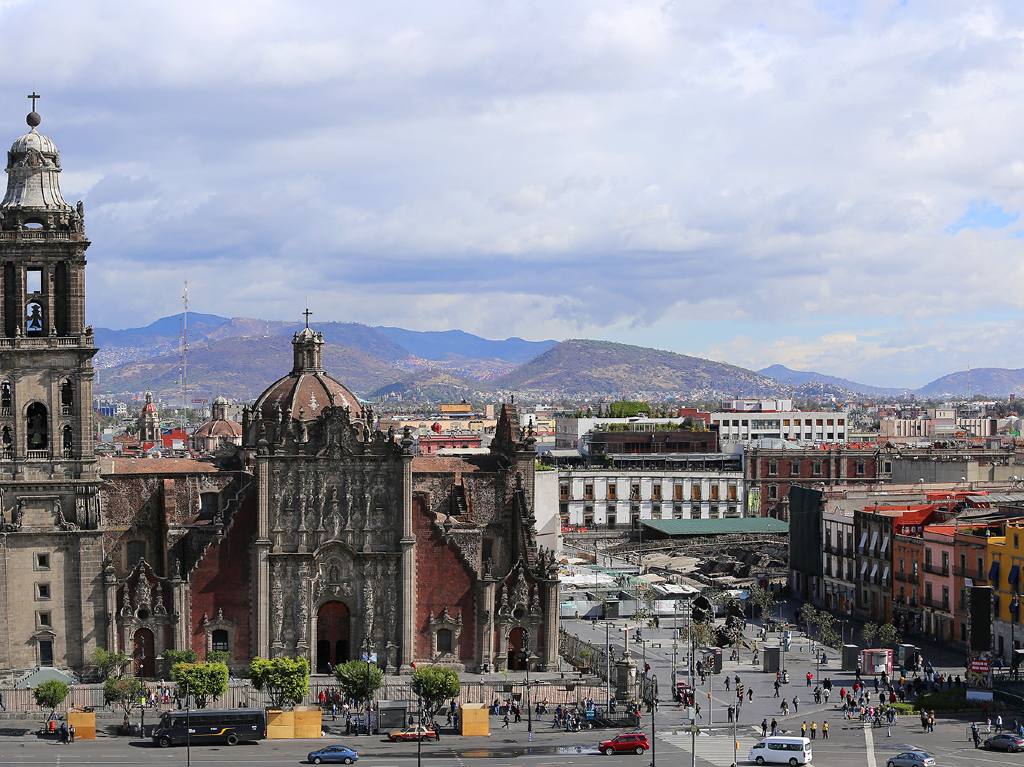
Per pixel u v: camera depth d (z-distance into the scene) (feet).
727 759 499.51
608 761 496.23
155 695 595.47
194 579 646.33
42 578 634.84
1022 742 509.35
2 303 638.94
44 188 646.33
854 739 530.68
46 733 544.21
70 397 644.27
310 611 653.30
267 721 542.16
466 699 602.03
